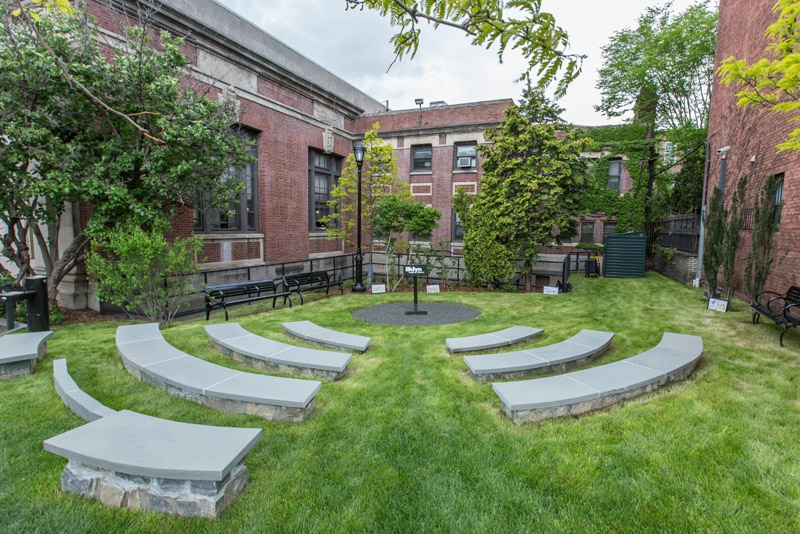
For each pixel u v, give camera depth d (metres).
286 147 14.32
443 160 17.80
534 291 12.73
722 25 12.38
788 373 4.95
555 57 1.36
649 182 18.52
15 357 4.63
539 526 2.48
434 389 4.50
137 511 2.55
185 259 7.94
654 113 22.06
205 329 6.31
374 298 10.86
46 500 2.62
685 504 2.66
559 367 5.02
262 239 13.55
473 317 8.48
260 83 13.10
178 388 4.15
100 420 3.09
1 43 6.54
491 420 3.80
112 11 7.80
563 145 11.70
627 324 7.59
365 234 17.47
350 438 3.47
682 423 3.68
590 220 19.58
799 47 4.26
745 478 2.91
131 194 7.98
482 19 1.29
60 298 9.55
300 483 2.88
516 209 11.92
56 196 7.37
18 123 7.00
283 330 7.01
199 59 10.99
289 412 3.75
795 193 7.87
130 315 8.68
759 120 9.68
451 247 17.80
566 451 3.25
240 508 2.62
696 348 5.39
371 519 2.54
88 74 7.17
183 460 2.55
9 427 3.51
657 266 17.38
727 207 11.51
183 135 7.89
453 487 2.84
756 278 7.42
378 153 13.55
